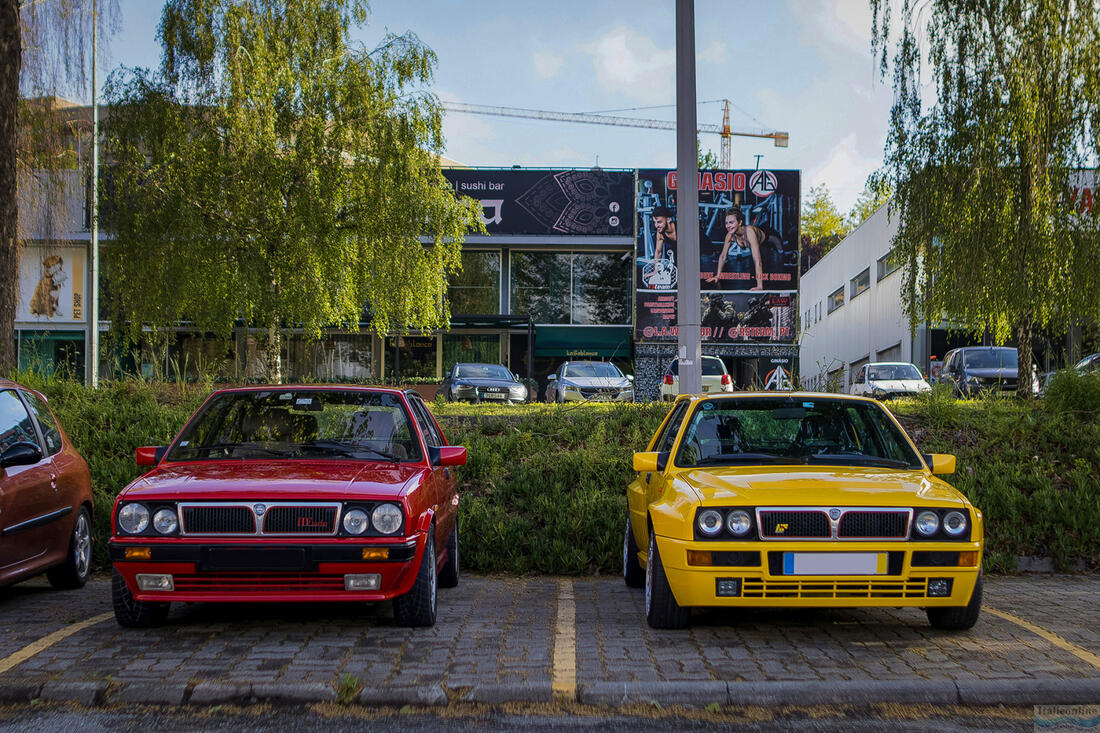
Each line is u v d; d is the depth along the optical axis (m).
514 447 11.27
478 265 37.16
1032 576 8.47
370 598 5.48
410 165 20.95
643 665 4.94
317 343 35.06
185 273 19.95
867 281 41.59
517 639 5.58
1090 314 15.48
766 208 37.22
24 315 33.34
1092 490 9.78
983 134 15.00
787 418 6.59
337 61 21.16
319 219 20.23
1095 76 14.39
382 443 6.61
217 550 5.40
